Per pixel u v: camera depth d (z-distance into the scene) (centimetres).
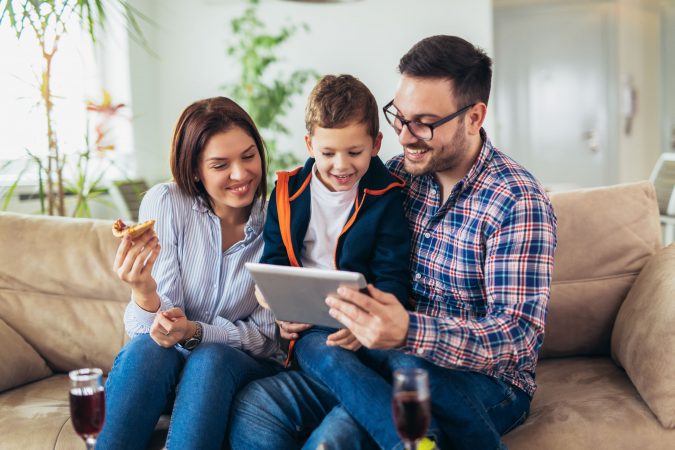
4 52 399
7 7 252
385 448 152
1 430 185
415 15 592
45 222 240
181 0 607
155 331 176
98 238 233
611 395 187
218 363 172
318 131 180
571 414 178
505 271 167
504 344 157
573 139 735
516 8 730
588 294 215
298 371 183
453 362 153
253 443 167
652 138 729
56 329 227
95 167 490
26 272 233
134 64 566
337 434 153
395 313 147
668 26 713
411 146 176
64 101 456
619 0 709
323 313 161
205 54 609
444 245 181
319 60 607
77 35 472
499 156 180
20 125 409
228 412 172
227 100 197
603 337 215
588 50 723
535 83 737
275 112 566
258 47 601
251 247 200
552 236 170
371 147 184
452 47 171
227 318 199
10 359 212
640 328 188
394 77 599
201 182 201
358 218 186
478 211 175
